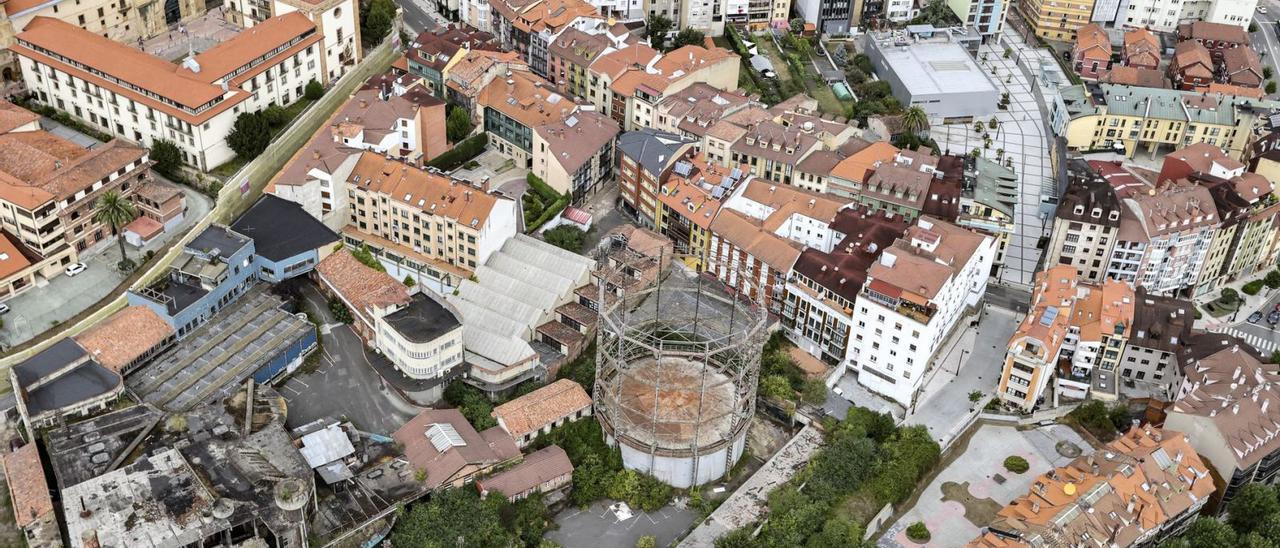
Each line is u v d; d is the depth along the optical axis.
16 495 190.75
